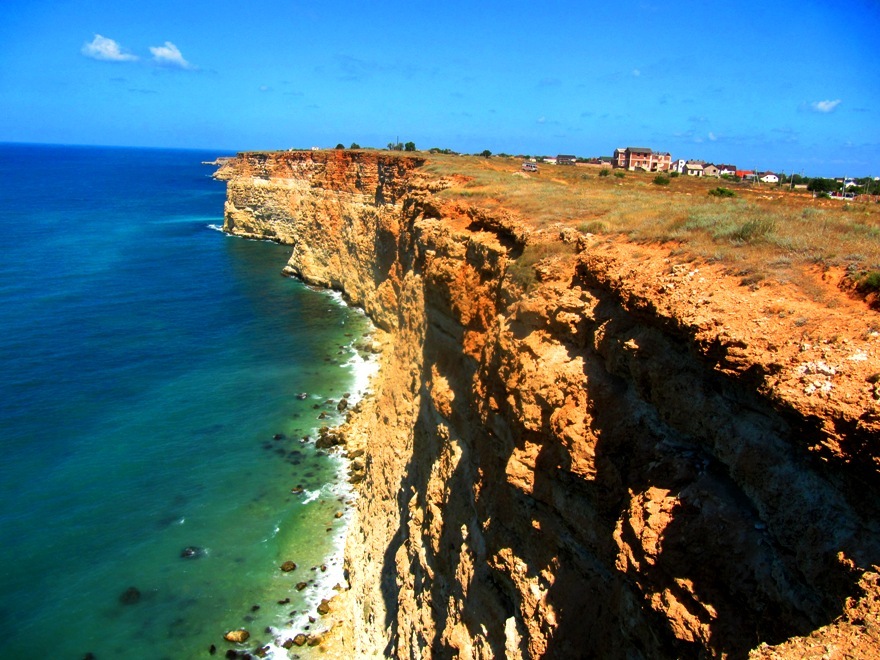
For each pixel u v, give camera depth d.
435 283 23.73
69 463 35.00
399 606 21.22
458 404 20.77
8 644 23.52
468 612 16.27
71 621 24.73
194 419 41.00
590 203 20.80
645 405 11.09
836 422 7.01
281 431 40.00
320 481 34.66
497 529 15.01
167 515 31.23
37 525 29.83
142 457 36.09
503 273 18.80
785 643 6.09
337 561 28.78
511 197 24.80
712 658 8.37
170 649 23.88
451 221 25.72
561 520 12.69
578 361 12.88
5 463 34.50
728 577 8.54
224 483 34.09
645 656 9.88
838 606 7.06
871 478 6.73
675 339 10.27
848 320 8.44
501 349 15.69
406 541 22.44
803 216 15.18
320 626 25.19
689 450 9.99
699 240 12.68
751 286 10.05
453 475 19.66
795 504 7.83
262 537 30.06
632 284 11.54
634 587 10.11
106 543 29.00
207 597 26.38
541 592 12.93
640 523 9.80
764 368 8.16
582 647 11.68
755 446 8.46
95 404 42.31
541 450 13.19
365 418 40.47
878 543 6.79
